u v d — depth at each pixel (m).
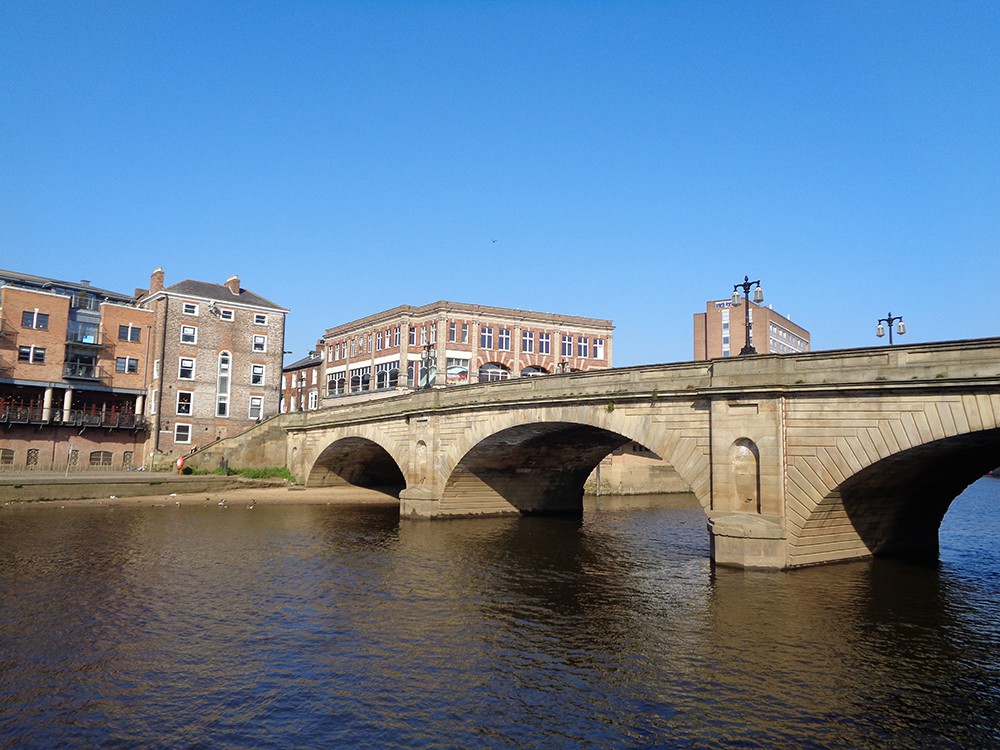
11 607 19.69
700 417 25.84
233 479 53.38
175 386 62.16
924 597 21.17
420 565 26.81
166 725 12.47
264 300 69.06
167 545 30.12
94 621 18.52
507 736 12.19
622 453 64.69
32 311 56.19
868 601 20.67
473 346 65.62
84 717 12.76
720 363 24.97
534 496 45.38
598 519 43.91
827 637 17.55
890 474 23.39
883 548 28.20
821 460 22.39
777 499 23.33
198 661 15.71
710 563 25.50
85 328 60.91
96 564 25.62
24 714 12.84
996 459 25.25
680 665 15.67
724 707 13.44
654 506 54.31
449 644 17.11
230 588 22.48
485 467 41.41
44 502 43.56
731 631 18.05
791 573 23.34
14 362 55.06
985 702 13.73
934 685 14.54
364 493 54.81
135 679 14.60
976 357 19.30
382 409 46.44
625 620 19.19
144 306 65.50
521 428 35.16
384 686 14.40
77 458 57.50
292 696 13.80
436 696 13.91
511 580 24.25
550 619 19.31
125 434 60.12
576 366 70.50
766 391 23.39
